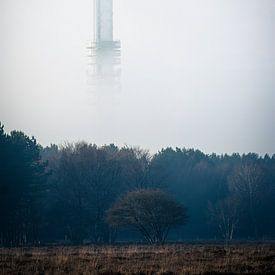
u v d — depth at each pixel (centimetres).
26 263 11600
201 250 15325
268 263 11331
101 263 11438
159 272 9925
